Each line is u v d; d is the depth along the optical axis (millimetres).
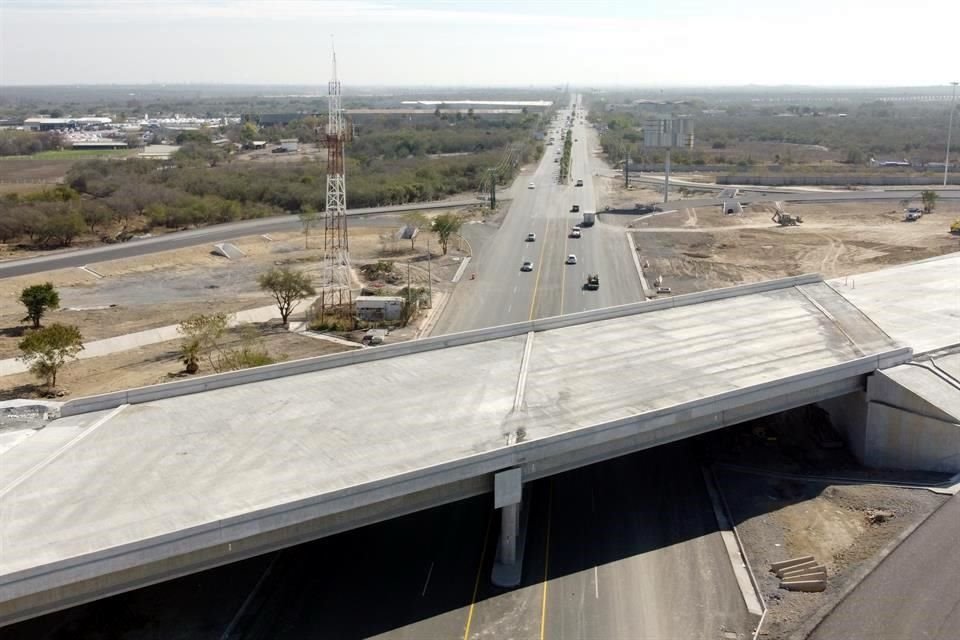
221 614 40438
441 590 42250
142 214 146875
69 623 39281
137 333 81062
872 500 49750
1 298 94062
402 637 38562
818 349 59875
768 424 61625
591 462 46781
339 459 42156
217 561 37000
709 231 135875
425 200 174625
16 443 44000
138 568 35281
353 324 85375
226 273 108250
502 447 42688
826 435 59844
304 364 54844
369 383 52969
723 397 49750
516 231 138125
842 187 186250
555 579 42938
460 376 54250
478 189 188875
